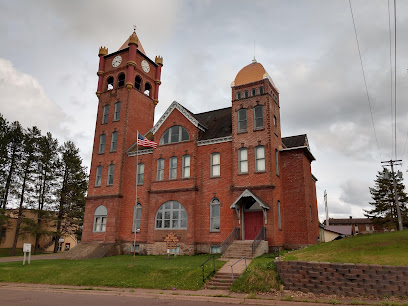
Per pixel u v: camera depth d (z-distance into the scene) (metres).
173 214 30.02
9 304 13.27
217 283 16.17
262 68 30.02
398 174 50.78
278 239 25.58
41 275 21.19
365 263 13.46
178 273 18.00
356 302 11.88
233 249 23.34
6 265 25.44
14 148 45.91
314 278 13.92
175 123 32.41
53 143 51.28
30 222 45.31
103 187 35.34
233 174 27.67
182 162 31.02
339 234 54.84
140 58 39.97
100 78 39.84
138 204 33.12
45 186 48.97
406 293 11.95
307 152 29.86
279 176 28.14
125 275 18.98
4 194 44.66
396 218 58.00
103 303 13.27
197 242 28.25
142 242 31.47
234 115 29.34
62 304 13.16
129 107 36.81
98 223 34.50
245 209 27.19
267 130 27.30
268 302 12.78
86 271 20.67
